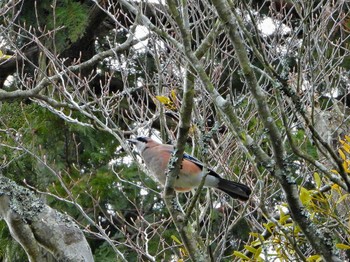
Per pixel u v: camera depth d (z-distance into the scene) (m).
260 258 8.73
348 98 15.34
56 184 16.98
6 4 13.62
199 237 9.86
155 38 11.95
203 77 8.14
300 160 11.88
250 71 7.89
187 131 8.55
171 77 12.51
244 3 7.99
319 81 11.77
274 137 7.92
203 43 8.49
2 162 16.33
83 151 18.19
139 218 13.55
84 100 12.16
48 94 15.00
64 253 8.41
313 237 8.08
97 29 19.59
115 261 17.08
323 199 8.83
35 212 8.55
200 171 10.73
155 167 11.44
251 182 11.22
